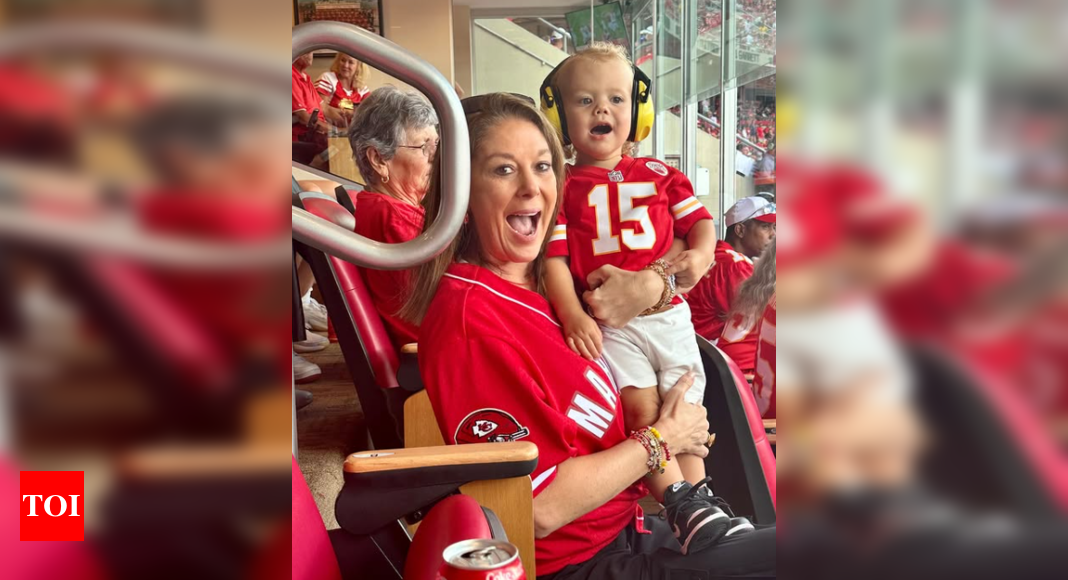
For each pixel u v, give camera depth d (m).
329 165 3.67
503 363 1.18
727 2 3.58
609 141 1.66
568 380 1.25
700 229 1.62
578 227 1.59
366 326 1.91
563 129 1.69
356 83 4.36
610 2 6.27
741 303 1.98
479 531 0.81
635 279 1.49
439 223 0.58
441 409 1.19
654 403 1.48
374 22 7.07
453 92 0.57
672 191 1.66
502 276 1.32
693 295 2.12
